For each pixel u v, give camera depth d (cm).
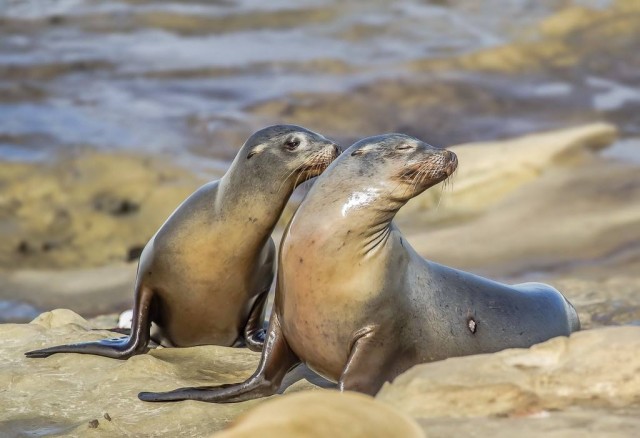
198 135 7981
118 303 5381
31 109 8412
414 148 2494
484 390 2066
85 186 6700
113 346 2952
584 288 4472
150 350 3052
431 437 1900
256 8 11744
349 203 2462
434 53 10250
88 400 2611
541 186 6950
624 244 5894
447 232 6334
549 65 9925
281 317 2581
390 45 10531
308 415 1409
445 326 2634
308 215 2497
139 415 2488
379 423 1425
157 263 2983
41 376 2755
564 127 8512
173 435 2381
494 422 1973
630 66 9906
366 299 2475
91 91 9000
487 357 2195
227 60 10006
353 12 11612
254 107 8700
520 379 2097
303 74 9588
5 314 5253
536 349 2197
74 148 7356
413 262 2606
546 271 5566
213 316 3050
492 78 9569
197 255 2942
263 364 2581
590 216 6419
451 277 2725
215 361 2975
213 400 2552
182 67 9750
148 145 7581
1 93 8844
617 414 1991
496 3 11950
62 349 2927
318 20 11369
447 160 2481
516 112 8850
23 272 5797
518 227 6338
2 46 10294
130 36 10775
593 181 6994
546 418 1983
